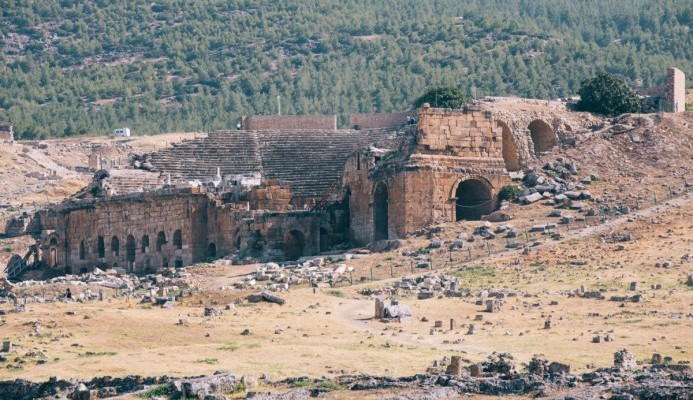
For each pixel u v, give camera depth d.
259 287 173.62
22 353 127.69
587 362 114.75
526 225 194.00
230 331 137.25
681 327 132.75
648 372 99.12
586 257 175.75
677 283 158.25
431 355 121.31
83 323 141.38
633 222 189.88
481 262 179.25
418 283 169.38
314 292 163.62
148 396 102.94
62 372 117.81
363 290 165.88
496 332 134.88
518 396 95.44
